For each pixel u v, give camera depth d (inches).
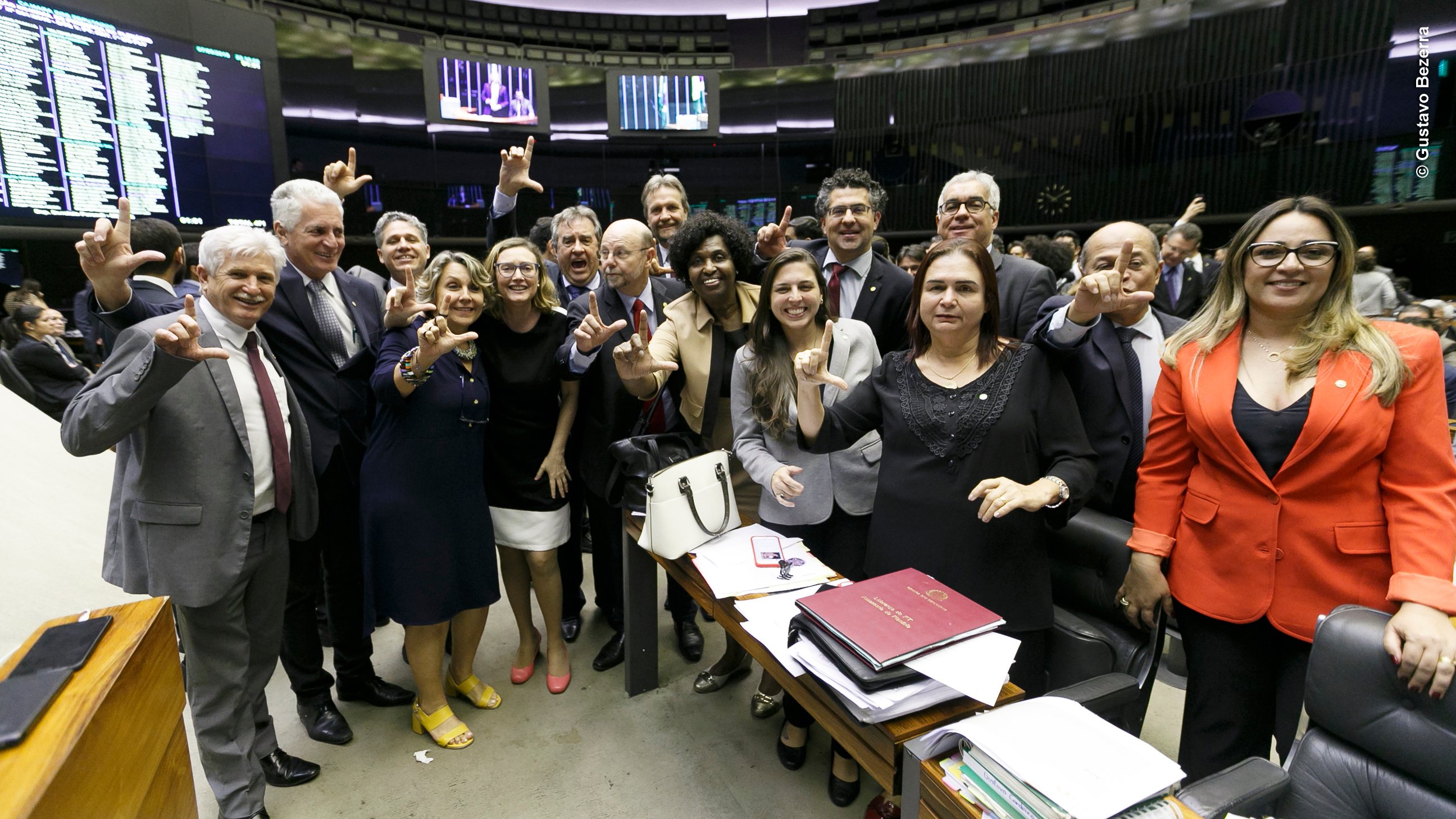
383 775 72.6
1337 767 40.0
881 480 58.6
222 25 267.1
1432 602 38.7
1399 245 295.1
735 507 73.7
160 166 249.4
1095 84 365.4
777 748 75.8
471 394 74.8
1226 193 336.5
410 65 356.2
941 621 44.1
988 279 54.0
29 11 212.8
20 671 33.7
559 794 69.5
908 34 435.2
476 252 389.1
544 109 387.9
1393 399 43.4
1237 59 327.3
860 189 84.7
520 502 84.4
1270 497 47.8
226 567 57.8
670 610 97.4
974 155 400.5
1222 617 50.1
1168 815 32.4
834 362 71.6
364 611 77.1
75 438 50.3
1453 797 36.0
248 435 60.2
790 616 53.4
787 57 449.1
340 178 95.4
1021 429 52.5
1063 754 33.8
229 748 61.2
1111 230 72.1
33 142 216.2
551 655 88.6
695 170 416.8
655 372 75.9
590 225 109.3
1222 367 50.5
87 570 94.1
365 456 75.0
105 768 32.2
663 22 445.7
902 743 39.8
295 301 77.3
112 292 56.8
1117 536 58.6
